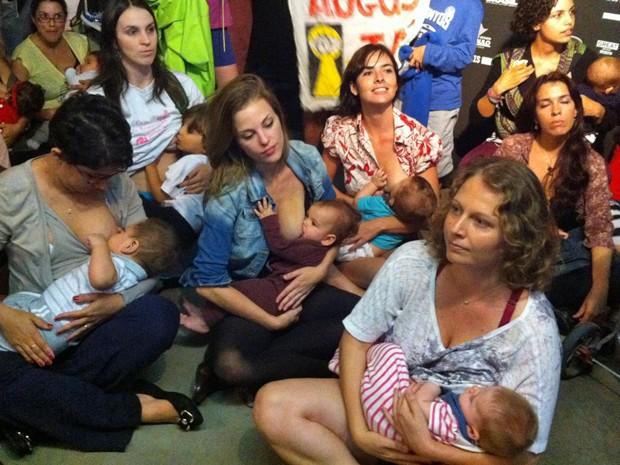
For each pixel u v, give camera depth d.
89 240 1.83
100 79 2.47
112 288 1.86
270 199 2.00
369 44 2.48
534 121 2.38
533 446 1.43
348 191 2.67
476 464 1.43
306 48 2.71
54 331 1.78
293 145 2.08
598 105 2.75
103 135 1.66
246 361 1.92
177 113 2.59
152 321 1.85
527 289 1.43
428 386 1.49
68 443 1.81
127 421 1.84
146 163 2.55
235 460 1.79
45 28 3.05
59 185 1.82
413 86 2.78
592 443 1.93
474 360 1.48
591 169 2.32
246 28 3.09
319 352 1.96
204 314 2.10
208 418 1.95
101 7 3.07
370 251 2.45
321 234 2.03
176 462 1.78
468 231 1.35
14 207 1.78
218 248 1.97
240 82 1.86
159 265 1.95
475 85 3.23
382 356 1.57
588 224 2.34
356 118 2.56
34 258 1.85
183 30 2.72
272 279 2.05
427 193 2.38
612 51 3.12
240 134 1.86
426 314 1.52
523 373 1.43
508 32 3.11
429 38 2.74
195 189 2.49
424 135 2.54
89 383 1.83
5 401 1.73
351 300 2.10
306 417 1.62
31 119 3.10
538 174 2.42
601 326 2.35
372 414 1.54
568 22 2.73
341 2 2.62
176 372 2.14
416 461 1.53
